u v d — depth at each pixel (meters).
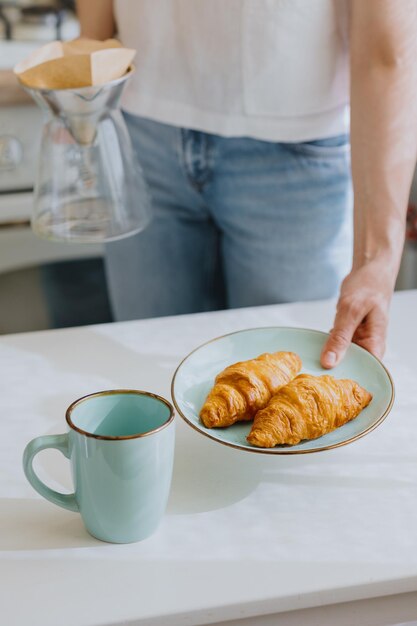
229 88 1.43
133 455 0.91
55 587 0.92
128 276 1.67
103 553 0.95
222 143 1.47
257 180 1.48
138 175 1.42
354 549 0.95
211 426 1.06
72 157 1.36
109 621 0.89
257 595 0.90
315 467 1.05
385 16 1.25
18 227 1.99
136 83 1.50
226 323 1.32
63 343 1.28
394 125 1.28
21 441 1.09
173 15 1.42
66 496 0.97
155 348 1.26
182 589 0.91
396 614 0.94
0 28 2.12
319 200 1.48
